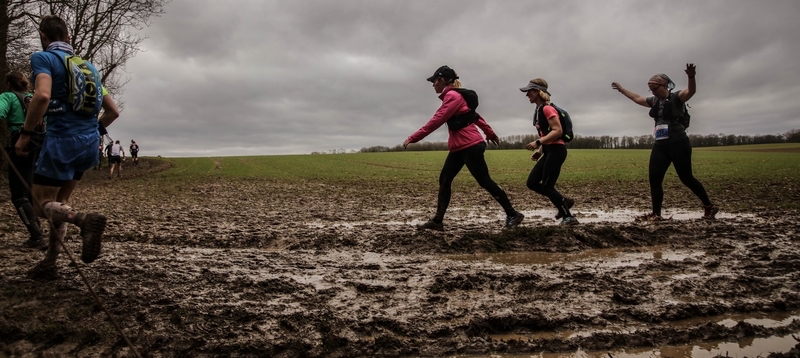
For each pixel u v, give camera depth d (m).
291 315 3.21
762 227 6.68
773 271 4.35
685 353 2.76
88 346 2.79
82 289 3.58
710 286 3.85
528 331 3.12
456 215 9.54
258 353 2.75
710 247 5.51
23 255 4.80
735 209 9.38
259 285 3.91
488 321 3.14
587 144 95.25
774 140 96.75
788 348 2.79
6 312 3.11
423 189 18.34
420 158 55.84
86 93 3.55
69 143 3.49
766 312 3.37
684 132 7.29
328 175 29.92
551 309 3.39
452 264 4.82
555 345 2.85
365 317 3.25
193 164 45.00
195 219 9.00
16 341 2.85
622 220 8.27
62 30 3.59
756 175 21.58
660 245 5.73
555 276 4.19
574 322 3.19
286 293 3.77
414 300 3.62
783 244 5.57
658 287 3.87
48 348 2.77
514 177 24.44
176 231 6.89
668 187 16.53
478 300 3.61
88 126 3.62
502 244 5.60
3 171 17.05
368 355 2.77
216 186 20.81
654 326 3.13
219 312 3.23
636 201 11.91
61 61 3.43
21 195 5.21
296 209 11.27
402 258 5.16
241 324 3.10
